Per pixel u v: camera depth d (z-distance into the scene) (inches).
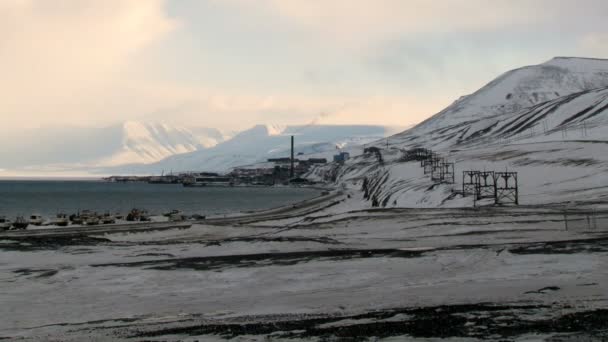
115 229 3090.6
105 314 934.4
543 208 2667.3
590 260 1213.1
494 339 627.2
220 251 1752.0
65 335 773.9
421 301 890.7
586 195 3166.8
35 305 1015.0
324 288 1091.3
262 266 1352.1
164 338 713.6
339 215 3021.7
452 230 2050.9
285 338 680.4
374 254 1476.4
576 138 7716.5
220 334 719.7
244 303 975.6
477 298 882.8
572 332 637.9
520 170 4808.1
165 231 2768.2
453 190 3996.1
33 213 5787.4
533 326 671.8
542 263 1212.5
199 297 1053.2
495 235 1838.1
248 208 6392.7
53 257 1684.3
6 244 1942.7
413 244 1727.4
